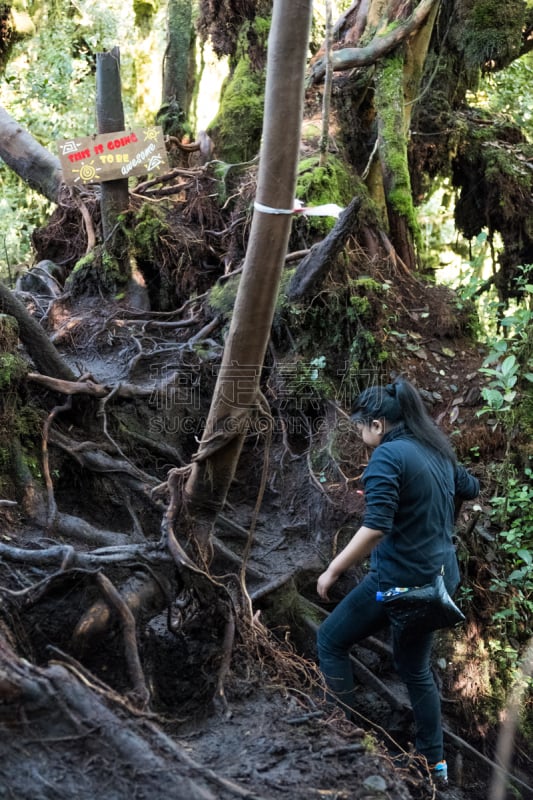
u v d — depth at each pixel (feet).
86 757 7.34
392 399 10.61
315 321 15.71
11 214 29.40
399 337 16.38
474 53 21.67
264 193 9.32
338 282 16.22
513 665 13.41
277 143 9.14
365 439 10.84
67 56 32.40
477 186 23.91
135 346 16.46
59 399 13.56
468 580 13.69
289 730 8.65
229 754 8.26
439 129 23.24
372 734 10.54
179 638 9.94
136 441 14.38
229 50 21.58
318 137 19.81
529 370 15.58
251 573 12.76
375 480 10.03
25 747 7.32
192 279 18.12
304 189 17.30
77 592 9.30
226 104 21.06
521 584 14.03
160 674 9.68
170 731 8.82
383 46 19.84
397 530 10.14
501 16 21.20
